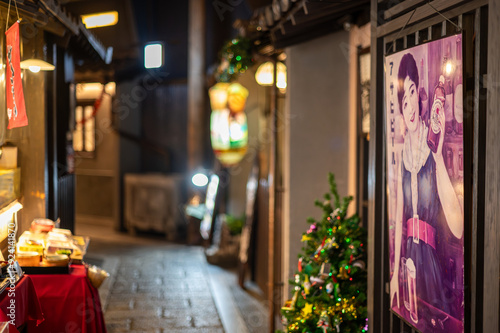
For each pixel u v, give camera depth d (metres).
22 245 4.68
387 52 3.76
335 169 5.94
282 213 7.50
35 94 5.35
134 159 14.59
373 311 3.97
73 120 7.68
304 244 6.03
